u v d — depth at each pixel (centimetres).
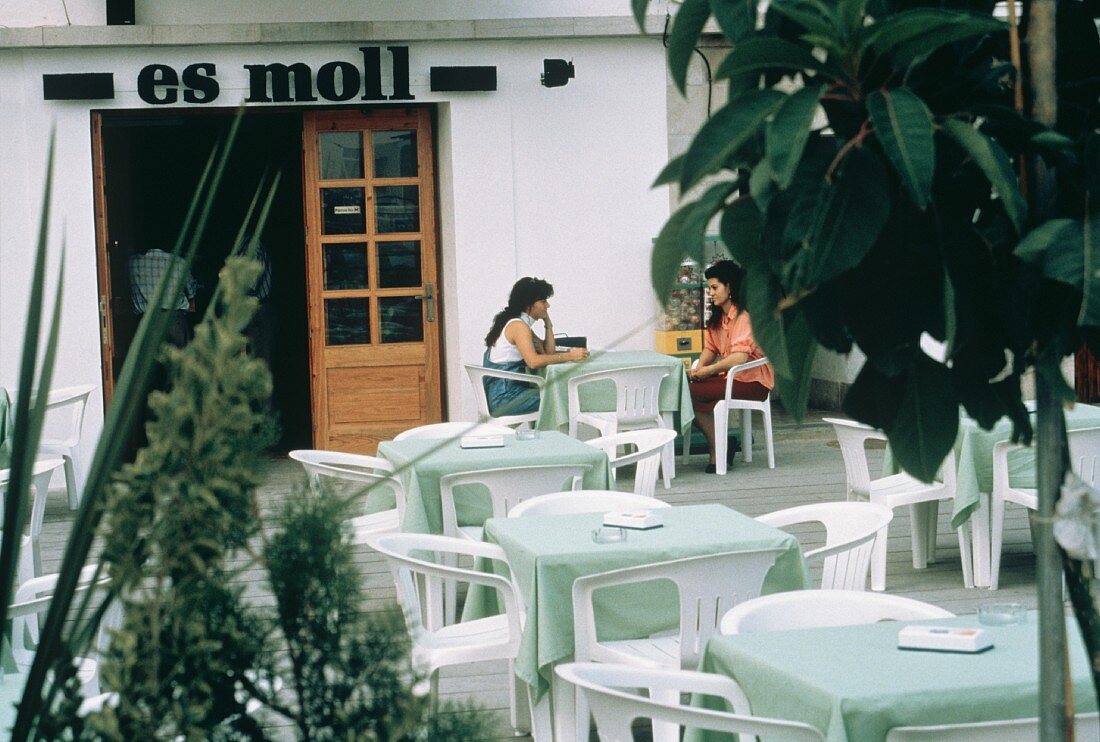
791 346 153
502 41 1104
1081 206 154
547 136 1116
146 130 1330
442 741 164
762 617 380
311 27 1061
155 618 149
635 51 1123
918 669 302
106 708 146
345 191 1114
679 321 1123
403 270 1126
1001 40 162
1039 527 166
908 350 152
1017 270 150
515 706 505
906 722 284
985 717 288
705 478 1005
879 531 534
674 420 1011
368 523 672
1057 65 167
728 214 149
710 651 339
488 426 788
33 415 153
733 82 155
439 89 1088
